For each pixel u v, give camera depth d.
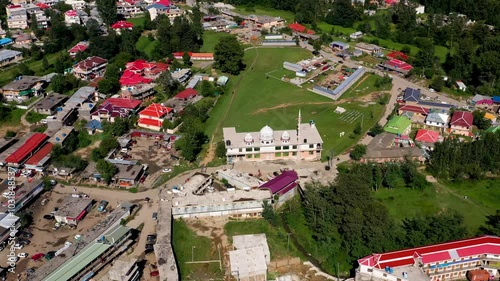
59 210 150.25
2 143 187.00
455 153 174.38
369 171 166.12
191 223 149.00
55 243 141.00
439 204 158.62
